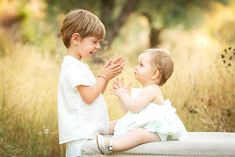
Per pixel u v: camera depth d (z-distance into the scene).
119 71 4.72
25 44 8.73
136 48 15.80
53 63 8.59
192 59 7.70
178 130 4.57
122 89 4.78
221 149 4.32
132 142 4.38
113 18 15.21
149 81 4.79
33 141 6.26
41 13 15.17
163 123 4.54
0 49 10.41
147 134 4.45
